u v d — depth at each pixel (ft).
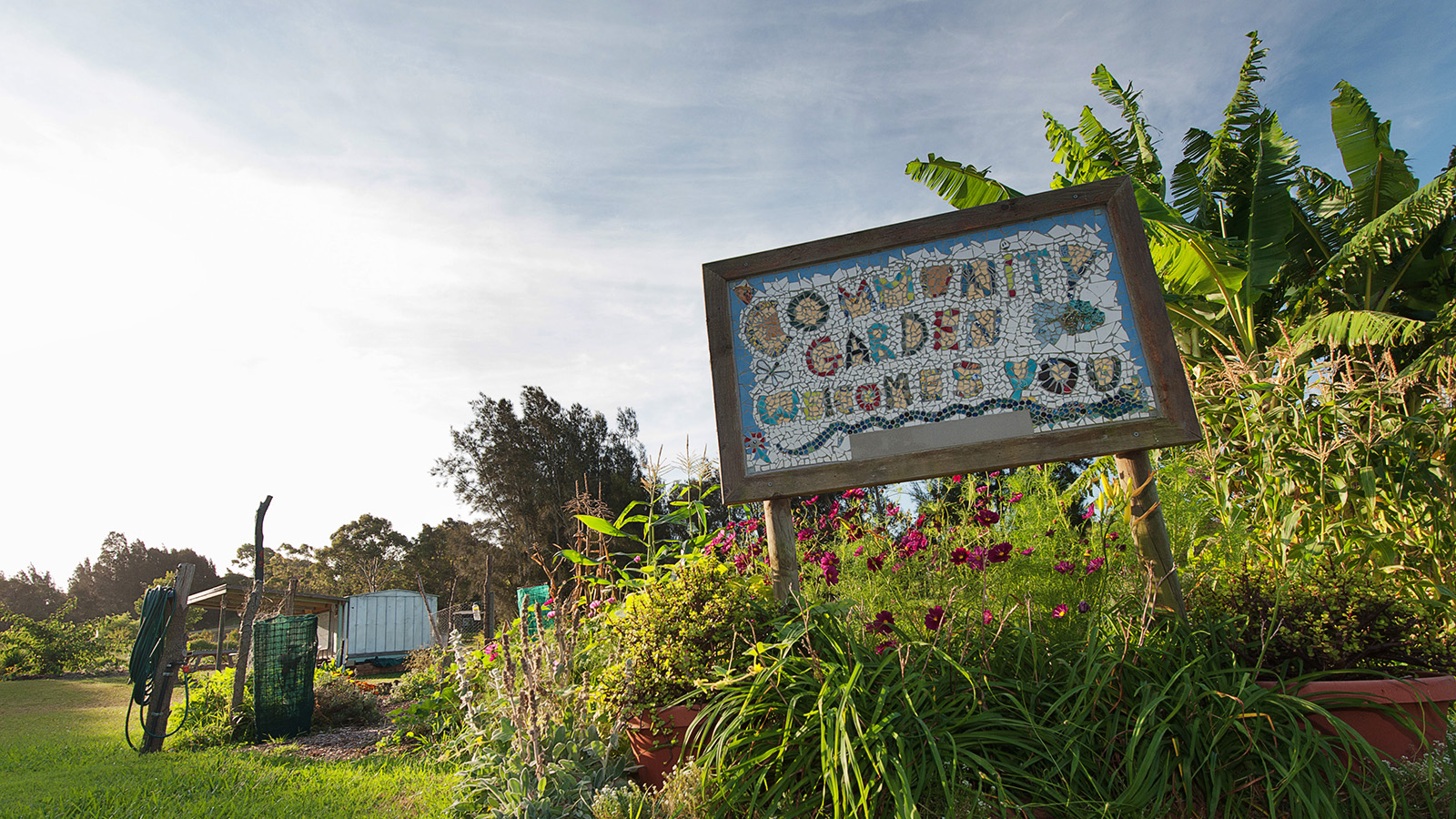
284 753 19.01
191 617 99.35
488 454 101.30
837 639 9.22
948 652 8.53
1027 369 10.30
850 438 10.65
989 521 11.56
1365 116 27.37
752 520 13.76
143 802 13.67
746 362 11.32
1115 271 10.30
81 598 238.27
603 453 105.50
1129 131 31.53
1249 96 29.58
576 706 10.24
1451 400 12.31
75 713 33.50
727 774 7.88
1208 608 9.10
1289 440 11.66
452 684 16.90
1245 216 30.35
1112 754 7.44
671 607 10.20
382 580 158.51
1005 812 6.59
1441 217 24.93
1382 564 11.19
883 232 11.12
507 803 8.76
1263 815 6.83
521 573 84.38
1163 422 9.56
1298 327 26.45
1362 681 7.79
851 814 6.86
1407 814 6.45
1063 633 9.18
